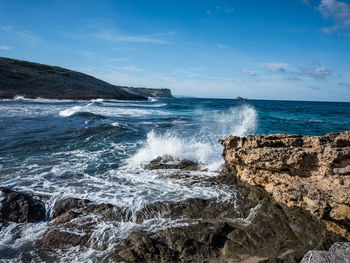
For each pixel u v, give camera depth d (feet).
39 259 9.84
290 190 12.40
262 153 14.20
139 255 10.02
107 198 14.29
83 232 11.27
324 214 10.59
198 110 85.35
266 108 117.91
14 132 30.30
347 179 11.25
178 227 11.61
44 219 12.45
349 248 8.32
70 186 16.02
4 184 15.72
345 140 12.52
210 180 17.10
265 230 11.29
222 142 18.45
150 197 14.53
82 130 33.17
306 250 10.09
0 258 9.81
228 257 9.98
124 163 21.52
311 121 61.31
